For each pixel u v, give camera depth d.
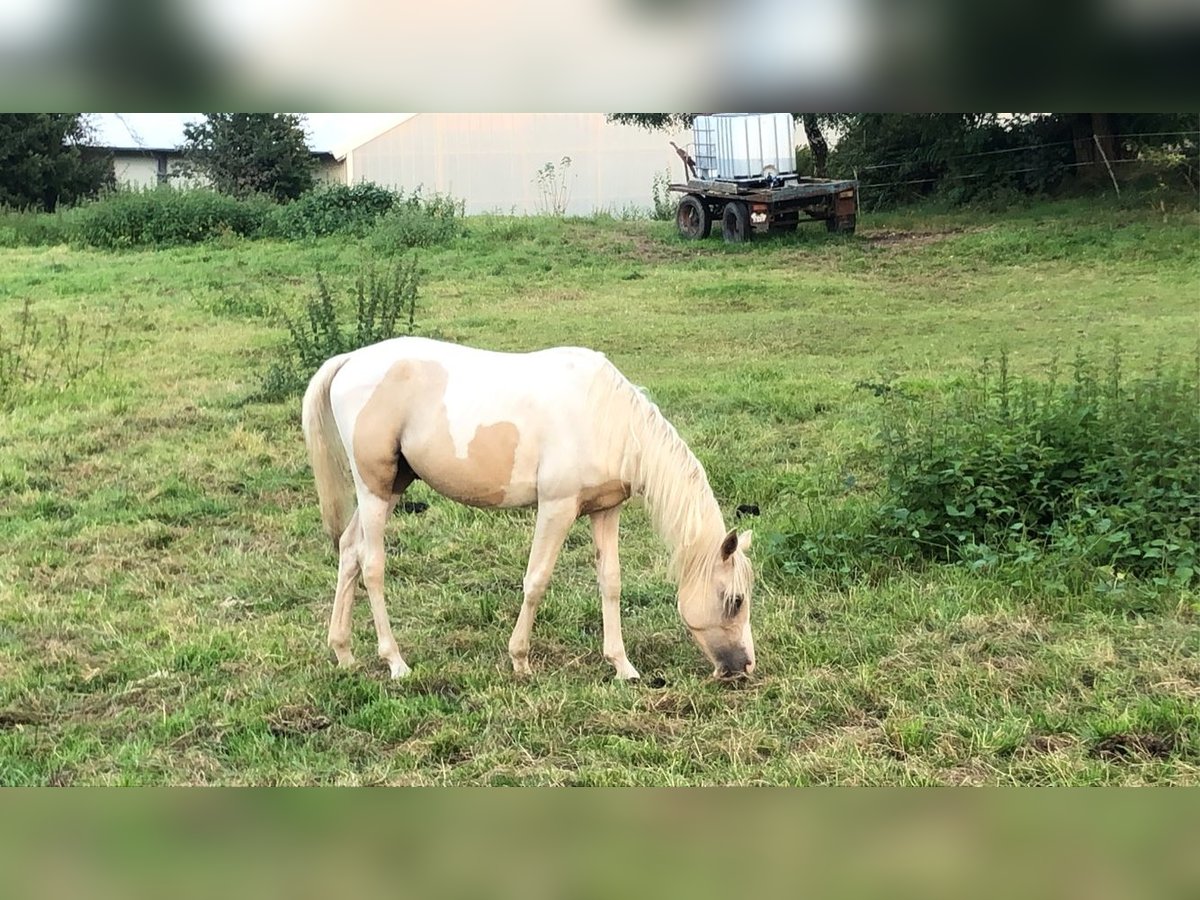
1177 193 21.53
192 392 9.91
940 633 4.98
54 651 4.92
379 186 28.00
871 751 4.04
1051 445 6.30
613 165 29.30
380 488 4.77
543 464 4.58
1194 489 5.68
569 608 5.45
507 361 4.73
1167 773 3.80
